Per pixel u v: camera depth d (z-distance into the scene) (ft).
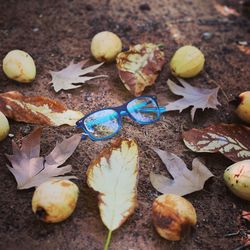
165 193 2.48
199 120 2.91
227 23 3.63
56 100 2.89
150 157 2.68
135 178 2.39
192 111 2.87
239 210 2.50
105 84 3.05
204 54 3.35
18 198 2.43
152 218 2.36
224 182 2.59
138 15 3.59
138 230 2.37
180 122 2.89
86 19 3.50
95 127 2.77
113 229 2.25
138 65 2.99
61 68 3.14
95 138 2.73
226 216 2.47
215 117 2.94
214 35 3.51
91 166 2.41
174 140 2.79
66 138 2.72
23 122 2.77
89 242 2.31
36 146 2.59
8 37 3.30
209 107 2.90
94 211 2.41
